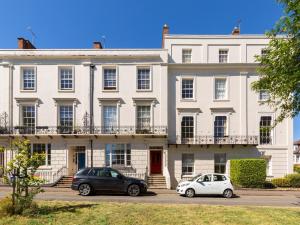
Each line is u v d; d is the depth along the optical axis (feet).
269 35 36.96
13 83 77.97
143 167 75.77
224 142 78.74
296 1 31.48
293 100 37.17
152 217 32.76
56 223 29.25
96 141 76.23
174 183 77.00
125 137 76.33
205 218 32.86
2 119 76.54
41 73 78.38
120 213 34.27
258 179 69.15
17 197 32.86
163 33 85.05
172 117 79.71
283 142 78.89
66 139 75.87
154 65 78.89
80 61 78.69
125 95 78.33
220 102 79.92
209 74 80.53
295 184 71.26
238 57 80.79
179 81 80.28
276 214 35.42
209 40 81.10
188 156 79.10
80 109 77.82
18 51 78.38
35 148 76.38
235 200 51.11
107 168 54.44
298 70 33.40
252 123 79.41
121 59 78.95
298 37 33.65
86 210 35.53
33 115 78.07
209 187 54.60
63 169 74.59
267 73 37.93
